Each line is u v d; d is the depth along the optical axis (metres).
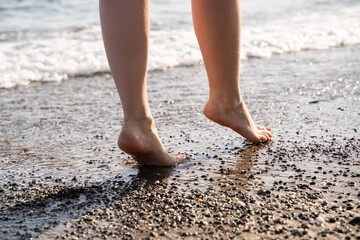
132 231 1.29
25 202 1.53
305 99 2.94
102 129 2.48
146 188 1.62
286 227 1.27
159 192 1.57
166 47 5.04
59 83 3.87
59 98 3.29
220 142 2.16
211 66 1.90
